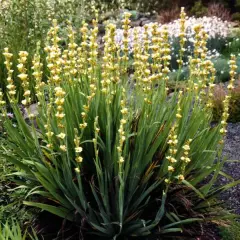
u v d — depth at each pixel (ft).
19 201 10.47
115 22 31.81
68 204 9.52
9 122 10.09
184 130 10.03
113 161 9.41
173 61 24.16
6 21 20.16
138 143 9.42
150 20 35.65
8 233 8.59
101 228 9.16
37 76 9.54
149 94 9.76
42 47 19.66
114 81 9.87
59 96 8.31
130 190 9.27
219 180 12.62
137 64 10.32
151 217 9.82
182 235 9.96
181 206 10.03
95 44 9.64
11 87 9.56
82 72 10.70
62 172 9.86
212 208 10.56
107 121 9.32
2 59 17.22
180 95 9.90
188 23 26.94
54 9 24.12
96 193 9.48
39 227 9.98
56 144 9.73
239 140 15.19
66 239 9.43
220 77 21.06
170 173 8.71
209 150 10.01
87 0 33.22
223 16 32.40
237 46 26.22
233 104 16.62
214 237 10.09
